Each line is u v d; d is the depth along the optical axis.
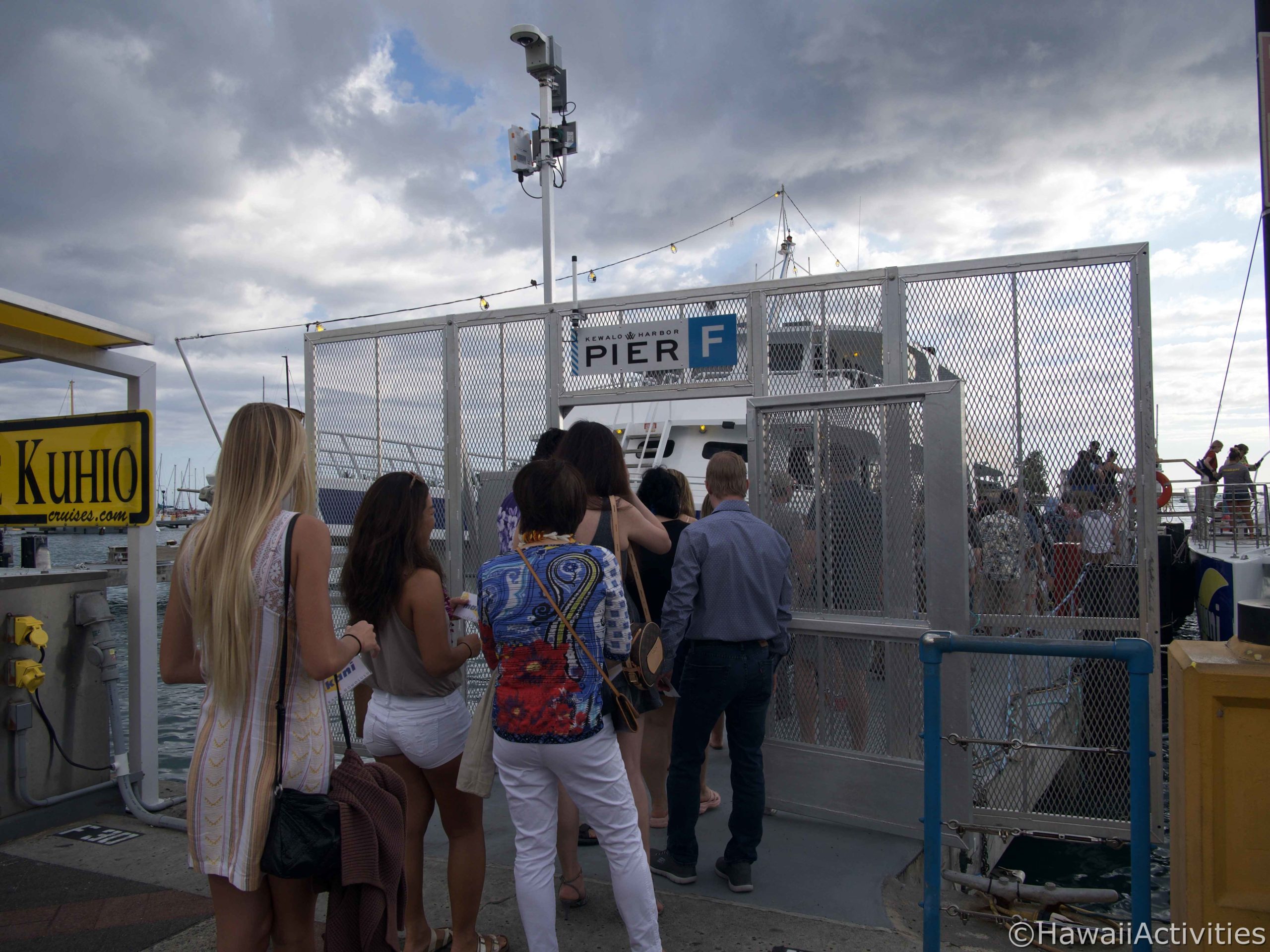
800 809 4.26
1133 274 3.91
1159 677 3.82
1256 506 9.68
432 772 2.86
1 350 4.17
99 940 3.15
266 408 2.19
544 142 10.30
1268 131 2.72
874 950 3.02
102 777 4.55
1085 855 4.89
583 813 2.59
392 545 2.80
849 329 4.39
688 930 3.14
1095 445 3.96
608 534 3.14
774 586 3.45
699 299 4.70
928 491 3.93
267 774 2.05
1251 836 2.16
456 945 2.90
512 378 5.23
